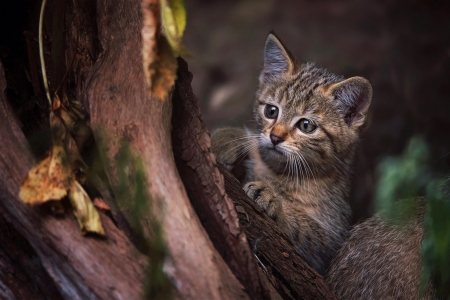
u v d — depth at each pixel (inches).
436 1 442.6
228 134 243.6
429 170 140.5
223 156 232.1
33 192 116.3
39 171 118.7
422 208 187.2
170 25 117.6
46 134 134.0
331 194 236.7
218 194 139.2
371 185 319.0
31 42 154.4
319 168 238.5
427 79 384.2
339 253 209.5
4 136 122.6
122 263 118.0
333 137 241.0
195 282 117.7
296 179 231.8
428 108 367.6
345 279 197.0
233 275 123.8
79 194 118.7
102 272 116.5
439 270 149.0
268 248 165.0
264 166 237.5
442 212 131.9
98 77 143.6
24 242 126.2
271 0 513.0
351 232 213.9
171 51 117.7
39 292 126.1
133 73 142.0
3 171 119.0
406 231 186.9
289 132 233.9
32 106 148.4
